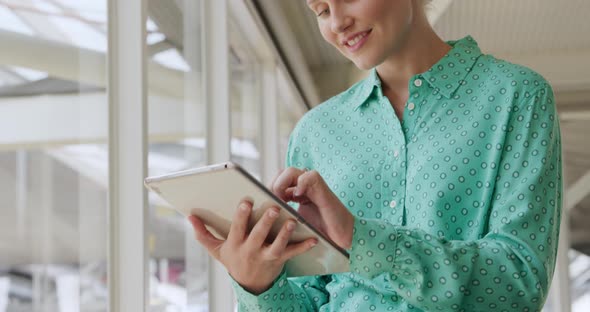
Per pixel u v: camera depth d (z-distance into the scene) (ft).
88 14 6.31
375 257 3.10
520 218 3.25
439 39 3.90
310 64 22.49
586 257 25.48
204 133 10.36
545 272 3.17
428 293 3.14
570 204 25.32
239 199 2.93
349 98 4.19
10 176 5.05
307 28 18.88
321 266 3.35
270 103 16.51
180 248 8.93
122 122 6.80
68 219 5.82
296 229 3.01
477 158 3.51
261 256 3.08
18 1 5.24
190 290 9.32
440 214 3.48
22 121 5.20
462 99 3.68
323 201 3.00
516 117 3.49
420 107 3.76
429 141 3.66
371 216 3.73
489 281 3.13
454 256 3.11
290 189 3.35
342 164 3.96
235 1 13.01
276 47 16.67
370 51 3.60
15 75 5.18
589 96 23.32
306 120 4.31
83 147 6.12
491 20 18.38
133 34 6.86
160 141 8.45
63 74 5.84
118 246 6.66
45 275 5.47
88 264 6.16
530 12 17.75
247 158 14.66
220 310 10.12
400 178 3.70
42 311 5.43
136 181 6.74
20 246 5.16
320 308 3.86
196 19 10.28
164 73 8.72
